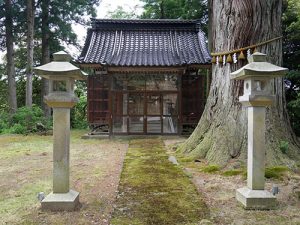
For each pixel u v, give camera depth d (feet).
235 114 18.97
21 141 34.17
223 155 18.65
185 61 39.01
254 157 12.19
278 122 18.90
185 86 41.06
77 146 30.76
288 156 18.10
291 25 36.24
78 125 61.00
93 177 16.75
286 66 40.29
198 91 40.96
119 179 16.26
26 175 17.35
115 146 30.76
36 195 13.48
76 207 11.88
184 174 17.19
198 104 40.88
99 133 39.91
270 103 12.11
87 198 13.07
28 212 11.40
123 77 39.63
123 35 45.70
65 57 12.09
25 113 44.73
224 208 11.93
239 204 12.35
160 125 39.86
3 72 63.46
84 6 57.98
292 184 14.75
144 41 44.93
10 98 55.01
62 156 11.94
